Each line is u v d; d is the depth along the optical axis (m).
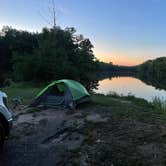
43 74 30.83
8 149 6.89
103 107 12.07
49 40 33.25
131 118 9.66
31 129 8.70
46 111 11.59
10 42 59.28
